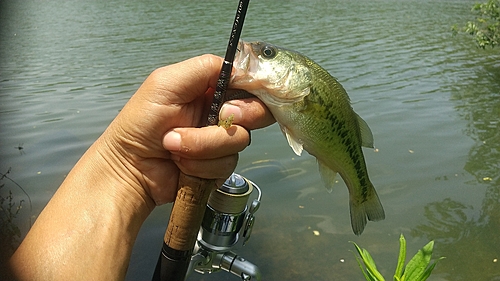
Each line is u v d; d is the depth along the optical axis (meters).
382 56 1.73
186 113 0.25
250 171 0.86
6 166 0.84
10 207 0.70
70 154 0.89
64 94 1.22
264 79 0.28
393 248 0.65
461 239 0.67
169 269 0.25
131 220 0.25
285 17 2.50
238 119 0.24
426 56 1.78
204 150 0.23
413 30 2.30
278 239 0.67
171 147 0.23
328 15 2.65
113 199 0.24
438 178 0.85
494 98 1.29
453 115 1.17
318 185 0.82
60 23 2.16
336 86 0.32
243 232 0.30
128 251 0.24
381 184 0.82
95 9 2.62
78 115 1.09
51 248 0.22
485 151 0.96
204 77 0.24
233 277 0.57
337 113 0.32
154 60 1.55
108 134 0.25
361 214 0.36
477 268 0.61
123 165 0.25
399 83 1.42
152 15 2.48
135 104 0.25
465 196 0.78
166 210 0.71
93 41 1.82
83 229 0.23
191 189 0.24
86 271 0.21
